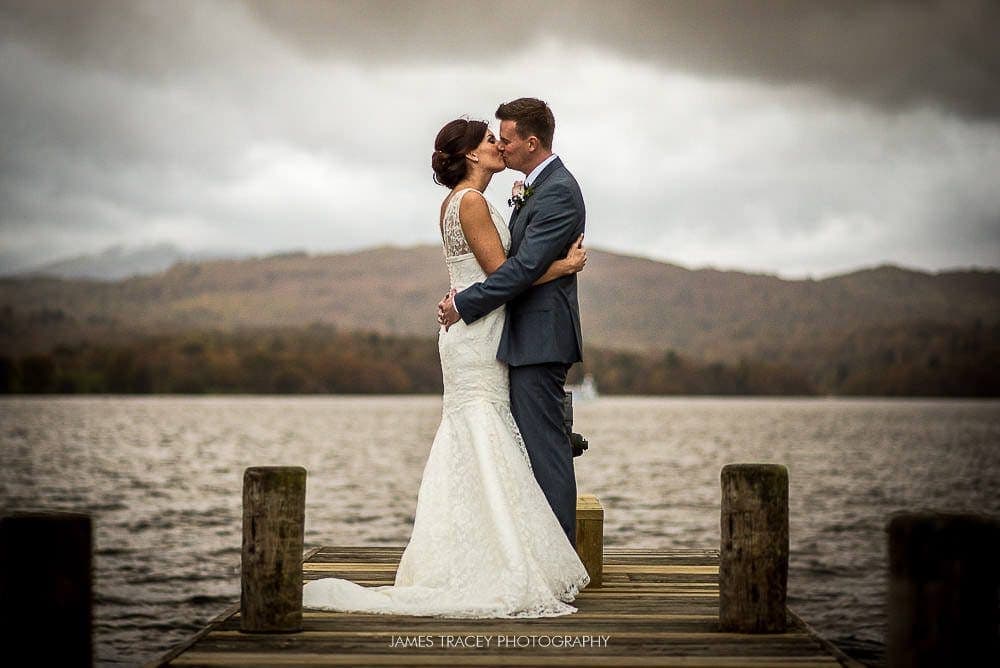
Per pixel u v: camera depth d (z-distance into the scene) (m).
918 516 3.28
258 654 4.09
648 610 5.03
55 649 3.45
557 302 5.30
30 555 3.44
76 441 65.50
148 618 14.24
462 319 5.22
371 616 4.84
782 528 4.50
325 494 33.34
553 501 5.29
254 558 4.44
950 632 3.21
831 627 14.20
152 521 25.77
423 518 5.17
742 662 4.02
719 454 58.16
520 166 5.43
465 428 5.23
